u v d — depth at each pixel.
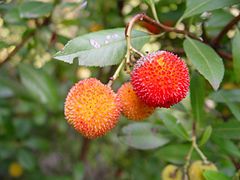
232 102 0.17
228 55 0.17
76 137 0.33
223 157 0.17
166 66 0.12
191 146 0.16
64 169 0.34
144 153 0.26
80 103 0.12
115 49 0.13
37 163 0.31
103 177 0.34
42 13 0.18
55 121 0.30
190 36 0.14
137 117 0.13
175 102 0.12
